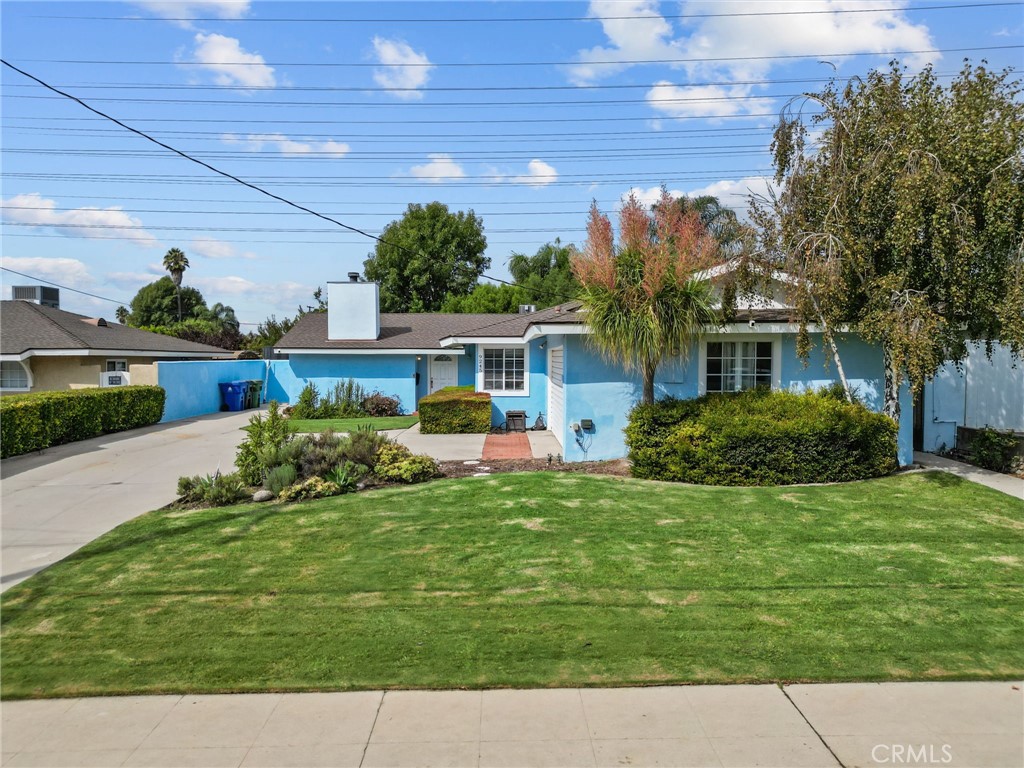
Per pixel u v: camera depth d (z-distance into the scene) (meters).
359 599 5.17
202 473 10.77
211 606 5.08
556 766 3.21
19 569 5.99
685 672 4.03
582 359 11.23
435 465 9.90
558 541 6.48
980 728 3.49
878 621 4.71
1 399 13.33
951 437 12.34
